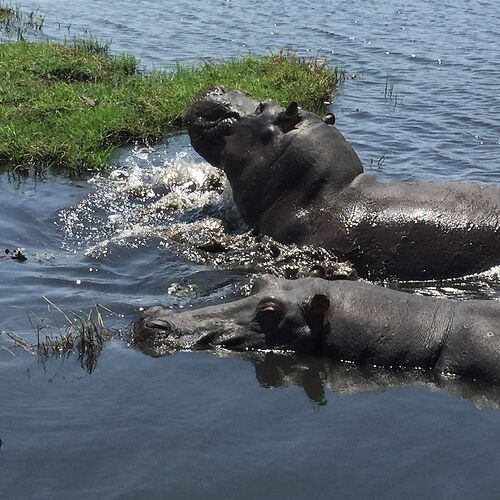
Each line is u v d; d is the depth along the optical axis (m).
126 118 15.35
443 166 13.77
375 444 6.45
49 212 11.73
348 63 21.20
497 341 7.75
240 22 26.39
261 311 8.14
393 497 5.79
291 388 7.38
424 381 7.67
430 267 10.12
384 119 16.41
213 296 9.29
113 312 8.78
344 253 10.27
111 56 19.89
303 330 8.09
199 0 30.16
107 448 6.30
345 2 30.81
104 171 13.54
